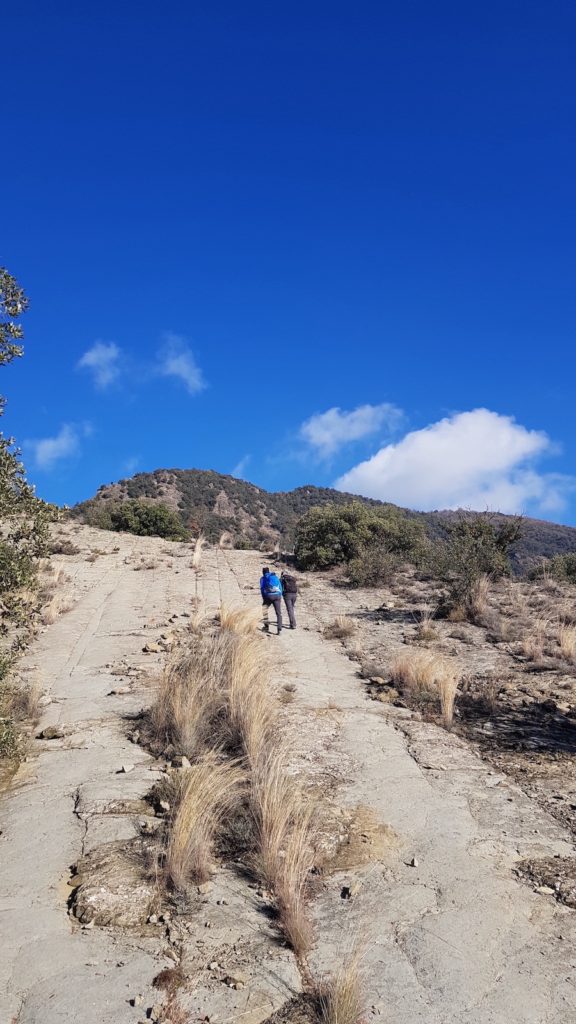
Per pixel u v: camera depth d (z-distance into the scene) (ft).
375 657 44.45
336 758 25.21
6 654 23.76
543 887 16.20
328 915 15.12
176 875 16.05
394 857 17.80
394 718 30.99
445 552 64.03
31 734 28.17
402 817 20.25
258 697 28.50
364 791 22.18
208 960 13.50
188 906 15.31
